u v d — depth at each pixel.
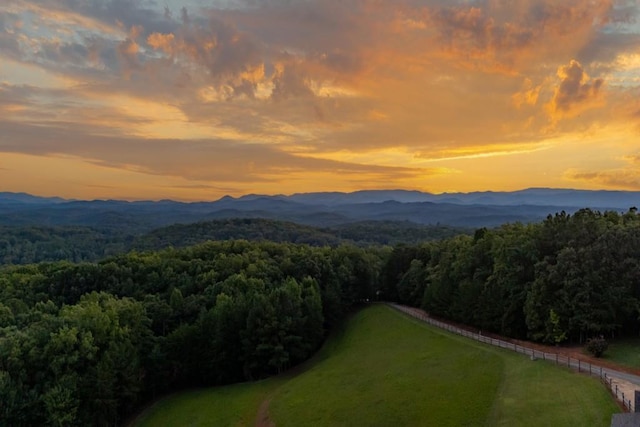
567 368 58.47
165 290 111.81
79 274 110.19
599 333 73.94
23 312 92.31
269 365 93.19
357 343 97.00
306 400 72.31
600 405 45.44
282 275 121.81
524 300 83.81
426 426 54.91
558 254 79.44
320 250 141.62
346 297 128.12
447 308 103.44
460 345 78.69
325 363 90.00
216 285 107.69
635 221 85.62
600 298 72.88
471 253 100.69
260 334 92.31
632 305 71.88
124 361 78.56
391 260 140.38
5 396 66.06
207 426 71.69
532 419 47.09
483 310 91.38
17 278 111.69
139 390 82.50
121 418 80.81
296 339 95.12
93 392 73.38
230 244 148.62
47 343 73.00
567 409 46.78
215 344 91.56
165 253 137.75
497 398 54.62
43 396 67.81
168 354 90.62
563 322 75.00
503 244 90.81
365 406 64.56
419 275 122.94
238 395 82.44
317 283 117.69
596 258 75.50
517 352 70.56
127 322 86.75
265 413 72.31
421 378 68.06
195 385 94.75
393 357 81.56
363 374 77.00
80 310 81.75
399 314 112.12
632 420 34.72
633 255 74.75
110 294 99.75
